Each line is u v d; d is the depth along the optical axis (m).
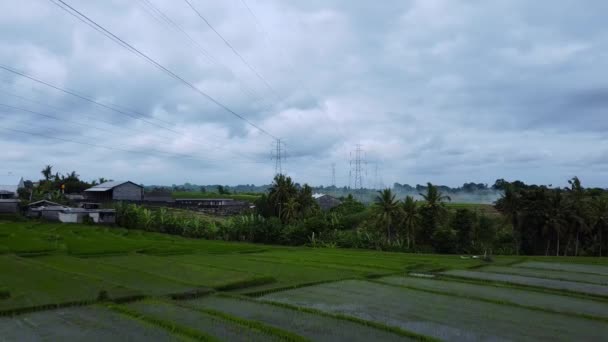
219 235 91.38
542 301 28.64
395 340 18.91
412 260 53.34
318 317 22.50
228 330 19.45
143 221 95.06
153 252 53.38
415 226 79.25
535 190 77.12
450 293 30.33
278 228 87.81
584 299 29.88
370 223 88.62
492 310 25.36
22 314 21.44
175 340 17.66
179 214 111.12
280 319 21.97
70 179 147.62
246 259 50.78
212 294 27.94
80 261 40.28
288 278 35.59
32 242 51.72
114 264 39.88
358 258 54.91
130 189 120.50
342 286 32.69
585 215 75.19
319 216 94.75
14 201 95.75
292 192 100.88
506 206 78.81
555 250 79.25
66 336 18.06
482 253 74.50
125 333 18.55
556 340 19.67
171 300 25.27
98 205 107.44
